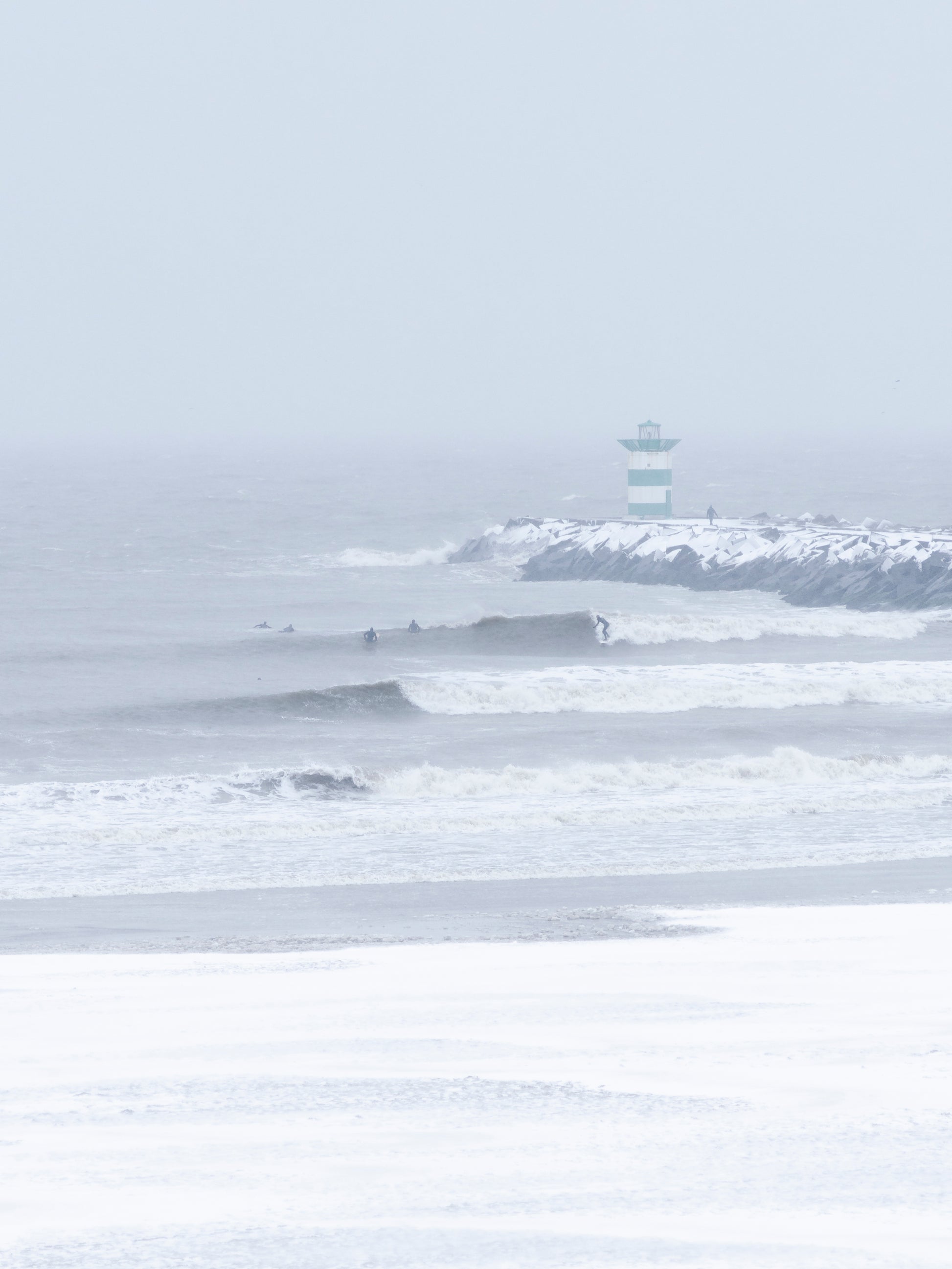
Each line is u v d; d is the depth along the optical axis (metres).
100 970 59.47
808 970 55.72
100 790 116.19
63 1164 31.33
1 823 105.50
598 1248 25.20
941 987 51.69
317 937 70.81
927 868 88.25
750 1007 48.44
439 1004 50.00
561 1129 33.41
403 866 91.75
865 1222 26.41
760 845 96.50
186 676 177.38
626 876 87.69
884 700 159.88
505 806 111.62
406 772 120.56
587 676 168.62
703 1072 39.06
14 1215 27.83
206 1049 43.56
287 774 119.38
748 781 121.75
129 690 165.88
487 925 73.12
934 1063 39.66
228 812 110.56
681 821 105.38
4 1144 32.97
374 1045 43.62
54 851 97.00
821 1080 37.88
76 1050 43.56
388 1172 30.31
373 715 154.00
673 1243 25.36
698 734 138.88
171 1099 37.19
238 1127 34.19
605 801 113.38
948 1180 28.89
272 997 52.19
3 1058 42.62
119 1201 28.56
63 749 136.00
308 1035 45.38
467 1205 27.97
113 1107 36.38
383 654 197.38
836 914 72.25
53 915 79.12
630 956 60.22
